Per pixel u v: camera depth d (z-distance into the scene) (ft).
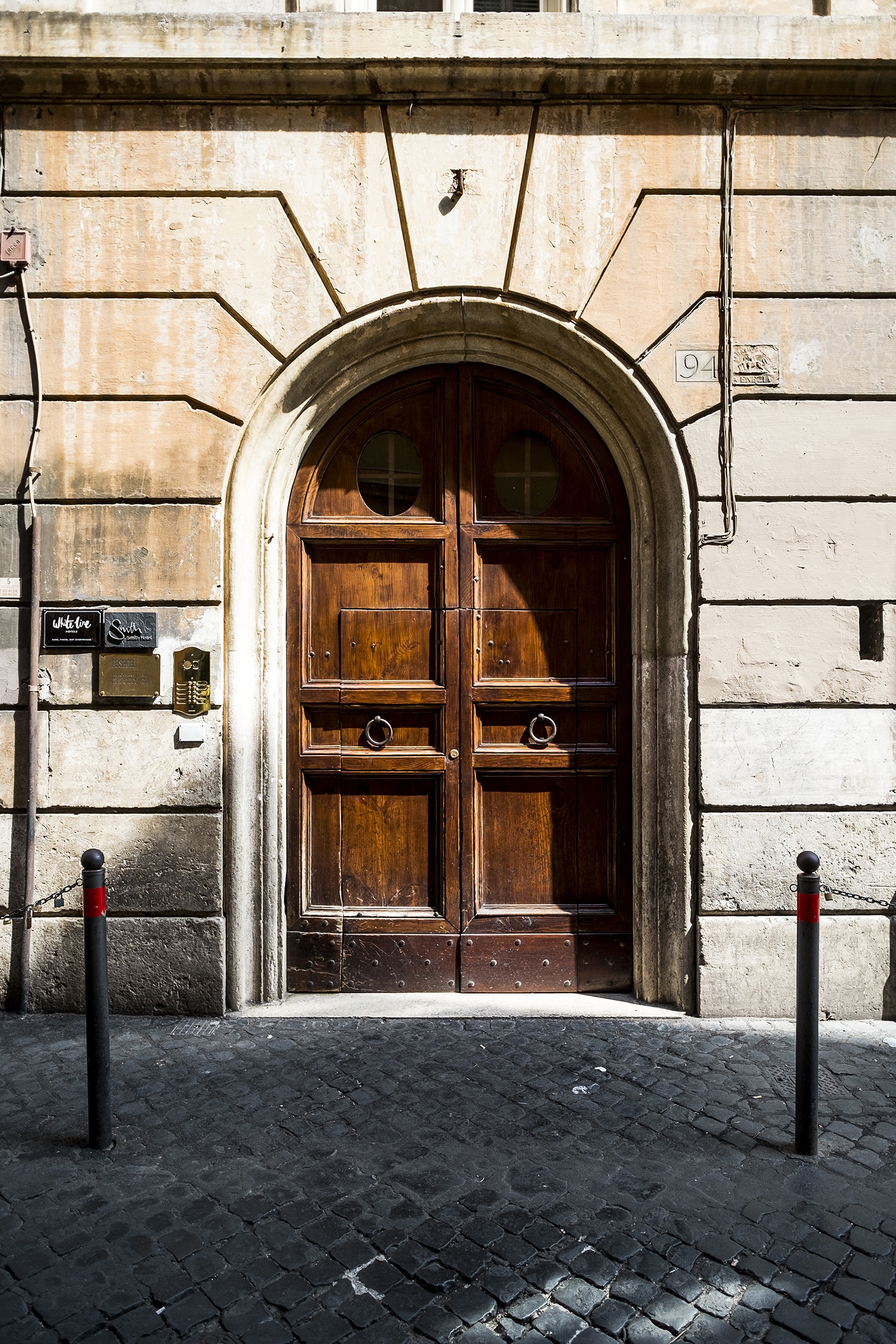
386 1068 12.30
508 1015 14.25
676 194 14.35
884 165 14.35
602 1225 8.79
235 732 14.44
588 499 15.47
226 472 14.46
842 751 14.35
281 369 14.43
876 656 14.39
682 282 14.38
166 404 14.40
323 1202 9.16
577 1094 11.53
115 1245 8.47
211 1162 9.93
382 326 14.46
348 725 15.39
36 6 14.57
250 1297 7.81
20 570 14.56
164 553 14.42
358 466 15.47
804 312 14.39
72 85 14.16
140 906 14.37
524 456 15.52
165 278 14.35
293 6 14.70
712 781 14.29
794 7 14.65
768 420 14.38
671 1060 12.60
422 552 15.48
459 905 15.23
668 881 14.66
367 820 15.42
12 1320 7.53
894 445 14.42
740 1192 9.35
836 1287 7.97
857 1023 14.07
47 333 14.43
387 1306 7.72
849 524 14.38
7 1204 9.13
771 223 14.35
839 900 14.25
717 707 14.34
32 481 14.40
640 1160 9.95
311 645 15.40
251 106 14.28
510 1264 8.22
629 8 14.64
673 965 14.58
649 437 14.71
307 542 15.33
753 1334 7.45
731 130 14.21
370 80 14.02
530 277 14.33
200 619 14.42
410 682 15.42
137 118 14.30
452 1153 10.09
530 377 15.29
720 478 14.39
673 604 14.55
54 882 14.44
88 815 14.43
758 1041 13.32
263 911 14.79
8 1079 12.04
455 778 15.26
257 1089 11.67
